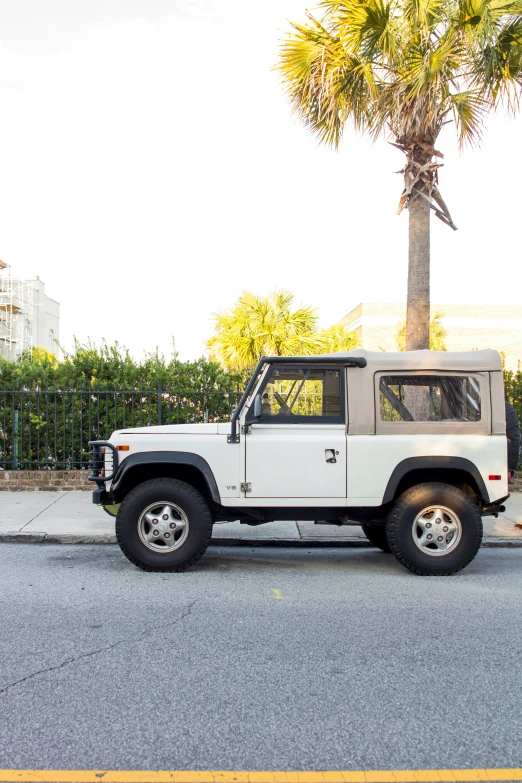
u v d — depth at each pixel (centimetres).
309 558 776
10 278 5059
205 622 512
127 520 673
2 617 520
